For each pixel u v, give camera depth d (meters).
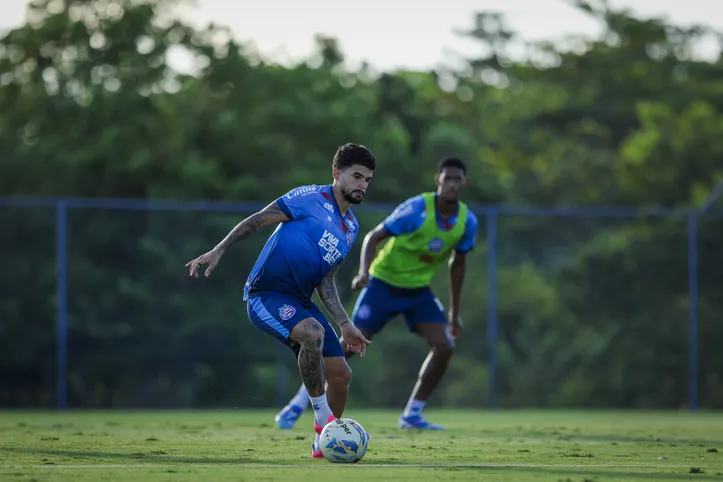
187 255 60.31
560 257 66.44
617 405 65.06
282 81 95.81
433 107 128.88
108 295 59.38
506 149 135.00
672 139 104.19
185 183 81.81
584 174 112.56
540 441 27.70
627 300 65.56
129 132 83.06
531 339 65.81
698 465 19.84
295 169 85.69
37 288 59.41
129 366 59.12
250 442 25.88
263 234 61.50
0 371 58.59
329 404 21.97
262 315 21.33
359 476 16.64
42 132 89.12
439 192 32.75
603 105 142.38
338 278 62.12
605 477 17.03
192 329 59.81
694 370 62.78
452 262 33.91
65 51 93.44
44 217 60.00
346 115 92.12
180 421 41.22
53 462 19.27
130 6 93.56
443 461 20.12
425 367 33.62
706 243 63.56
